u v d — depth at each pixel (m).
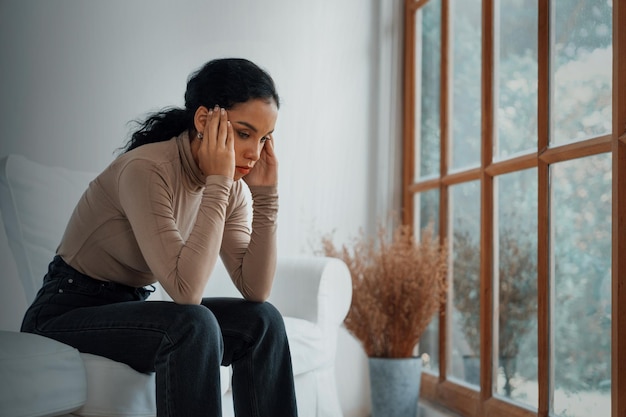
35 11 3.05
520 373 2.75
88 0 3.14
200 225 1.81
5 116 2.99
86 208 1.91
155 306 1.76
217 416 1.69
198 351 1.69
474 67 3.16
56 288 1.93
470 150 3.18
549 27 2.60
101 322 1.79
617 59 2.18
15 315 2.78
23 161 2.56
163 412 1.68
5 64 2.99
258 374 1.88
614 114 2.19
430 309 3.18
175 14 3.30
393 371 3.13
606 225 2.29
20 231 2.49
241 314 1.90
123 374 1.78
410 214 3.67
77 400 1.73
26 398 1.62
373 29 3.71
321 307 2.62
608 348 2.28
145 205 1.79
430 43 3.54
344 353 3.62
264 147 2.09
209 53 3.37
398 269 3.19
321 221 3.58
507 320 2.84
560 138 2.53
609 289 2.27
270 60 3.50
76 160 3.09
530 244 2.70
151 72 3.24
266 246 2.04
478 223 3.08
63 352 1.72
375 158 3.70
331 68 3.63
